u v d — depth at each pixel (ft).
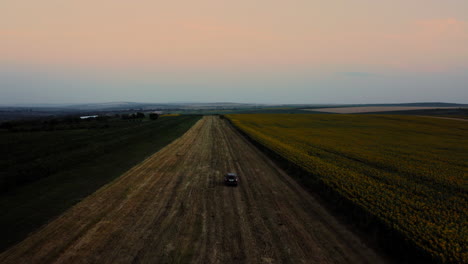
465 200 80.94
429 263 45.93
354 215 65.62
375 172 106.93
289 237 56.03
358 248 52.34
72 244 50.70
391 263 47.65
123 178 96.17
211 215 66.44
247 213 68.18
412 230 54.54
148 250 49.60
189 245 51.85
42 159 114.21
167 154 143.02
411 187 88.38
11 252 47.34
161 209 69.41
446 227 57.41
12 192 78.33
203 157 137.90
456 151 166.09
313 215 67.62
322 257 49.03
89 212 65.72
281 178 101.60
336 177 94.38
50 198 74.23
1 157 119.03
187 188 87.45
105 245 50.78
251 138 197.67
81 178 93.91
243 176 103.86
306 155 133.28
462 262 45.11
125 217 63.72
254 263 46.60
